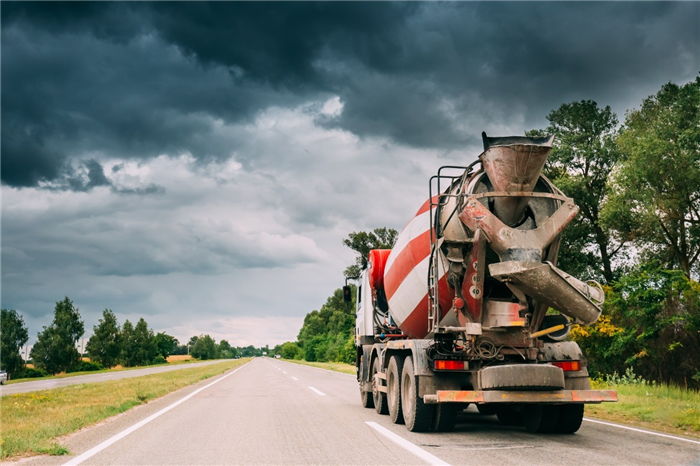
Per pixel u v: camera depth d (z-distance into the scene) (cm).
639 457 654
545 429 884
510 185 845
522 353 873
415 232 1055
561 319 890
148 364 11494
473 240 871
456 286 902
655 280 1827
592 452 691
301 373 3794
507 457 659
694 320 1744
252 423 1019
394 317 1210
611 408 1171
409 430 912
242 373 3953
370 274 1365
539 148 822
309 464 628
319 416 1133
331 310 13238
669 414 1005
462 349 895
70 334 7094
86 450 737
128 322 11112
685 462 620
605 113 3472
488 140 858
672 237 2880
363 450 716
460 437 835
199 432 906
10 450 711
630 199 2759
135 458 675
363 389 1354
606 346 1934
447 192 974
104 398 1686
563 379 805
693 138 2584
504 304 878
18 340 6594
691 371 1772
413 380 896
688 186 2598
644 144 2605
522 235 841
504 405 974
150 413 1236
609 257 3375
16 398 1859
